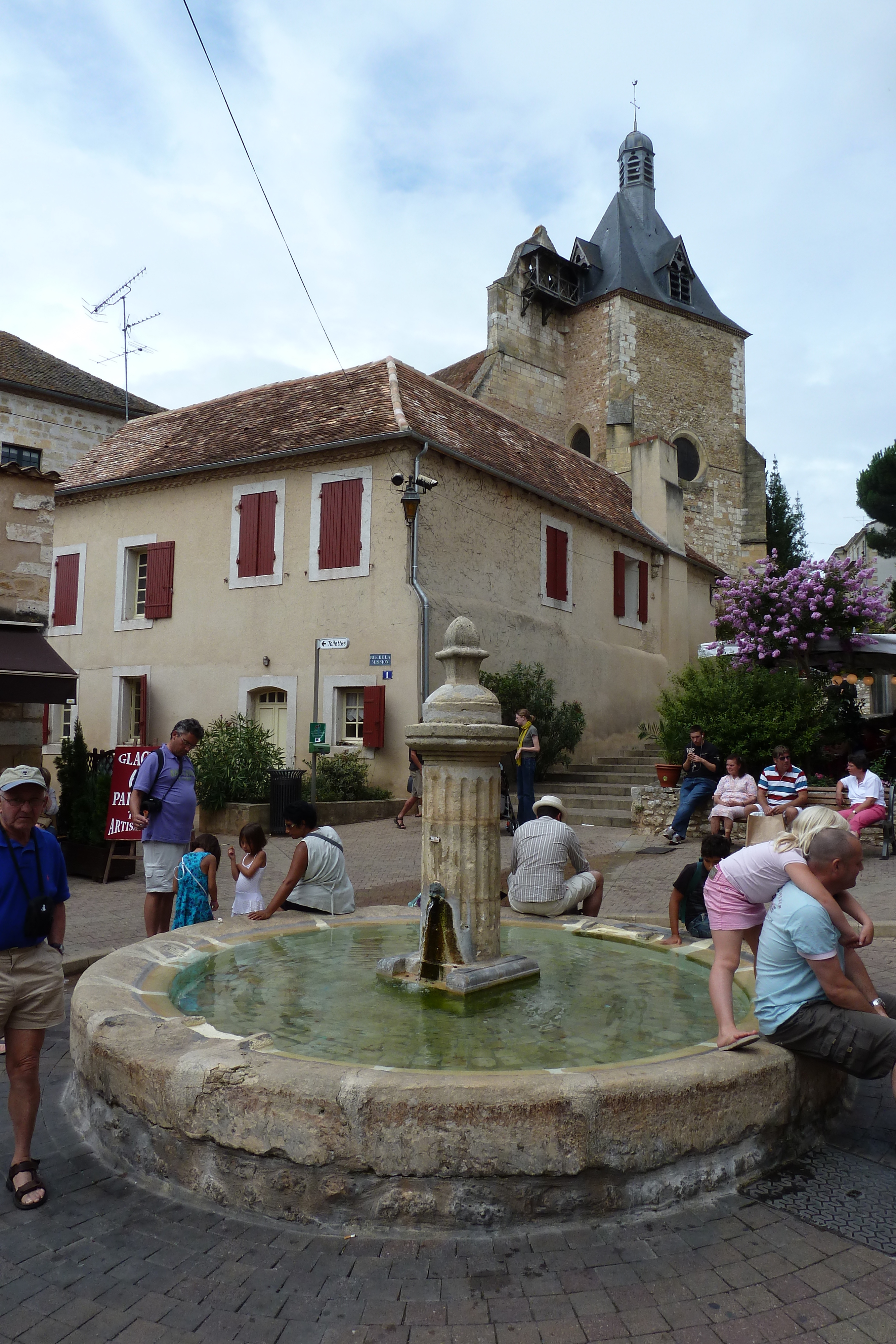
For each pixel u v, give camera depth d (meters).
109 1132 3.65
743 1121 3.39
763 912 3.93
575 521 20.56
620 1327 2.62
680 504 24.95
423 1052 3.79
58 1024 3.62
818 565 15.82
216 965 5.08
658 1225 3.13
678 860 11.06
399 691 15.55
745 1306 2.70
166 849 6.49
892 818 11.31
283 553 16.88
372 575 15.96
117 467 19.53
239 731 15.36
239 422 18.92
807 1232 3.08
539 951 5.53
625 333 32.03
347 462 16.33
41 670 9.88
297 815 6.36
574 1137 3.09
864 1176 3.49
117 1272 2.91
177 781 6.56
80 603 19.34
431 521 16.22
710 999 4.55
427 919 4.77
